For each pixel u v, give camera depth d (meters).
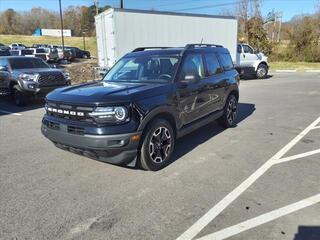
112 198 3.98
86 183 4.42
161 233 3.26
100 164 5.11
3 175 4.73
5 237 3.21
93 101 4.24
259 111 9.24
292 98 11.43
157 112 4.66
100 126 4.20
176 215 3.58
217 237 3.18
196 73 5.88
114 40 13.58
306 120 8.00
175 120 5.16
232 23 17.30
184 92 5.34
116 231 3.30
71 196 4.05
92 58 47.38
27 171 4.88
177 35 15.39
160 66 5.55
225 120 7.16
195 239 3.16
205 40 16.45
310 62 31.59
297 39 32.16
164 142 4.94
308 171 4.73
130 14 13.73
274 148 5.82
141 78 5.51
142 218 3.53
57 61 34.69
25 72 10.77
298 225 3.35
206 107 6.16
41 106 10.84
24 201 3.93
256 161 5.17
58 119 4.60
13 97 11.19
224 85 6.83
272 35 36.06
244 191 4.11
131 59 6.04
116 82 5.46
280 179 4.46
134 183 4.40
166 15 14.77
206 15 16.19
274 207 3.71
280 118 8.29
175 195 4.04
